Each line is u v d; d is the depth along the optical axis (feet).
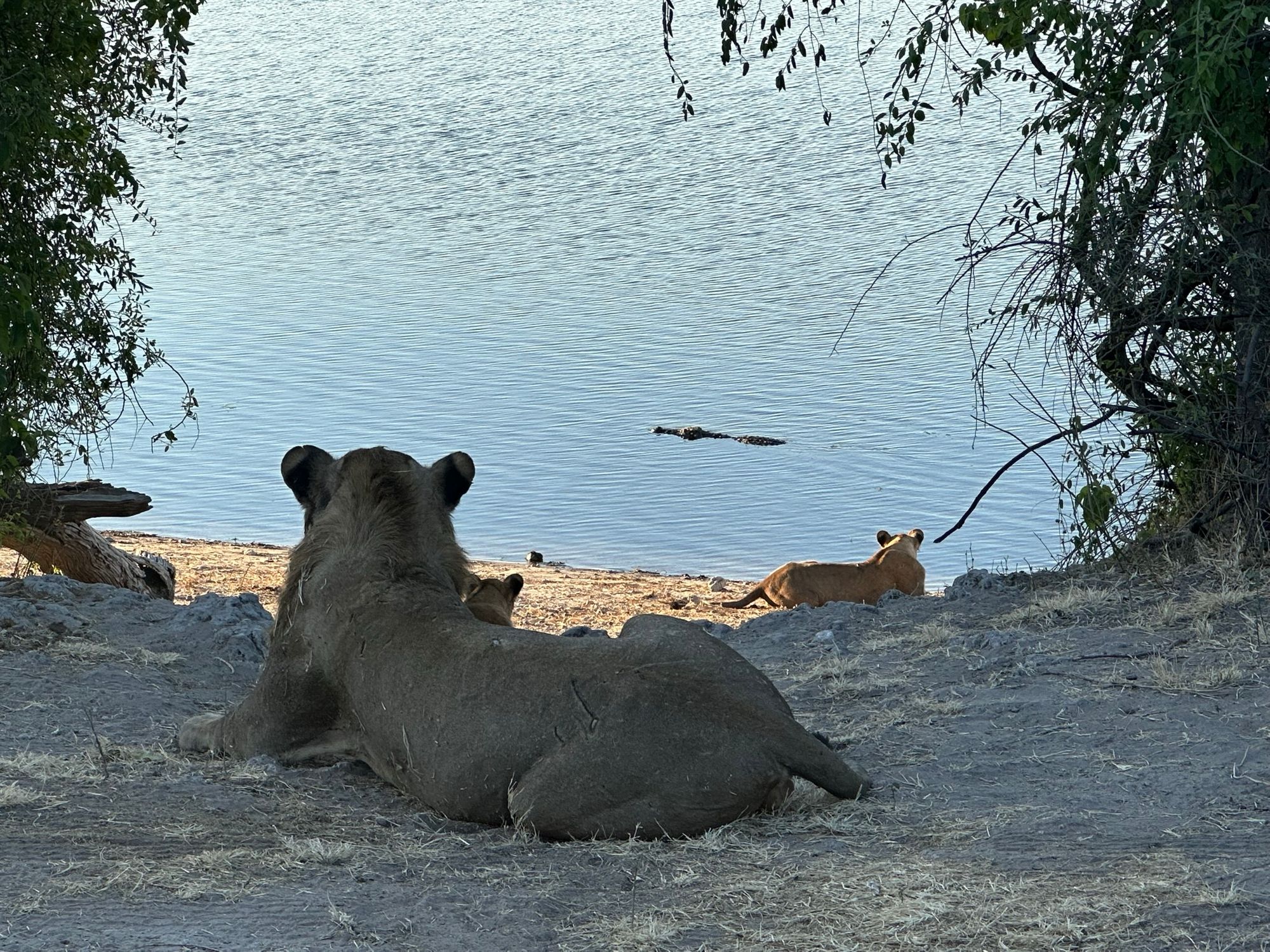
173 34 53.26
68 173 51.21
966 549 95.50
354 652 26.89
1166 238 37.86
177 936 19.76
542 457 125.39
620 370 167.32
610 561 96.22
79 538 59.11
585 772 23.43
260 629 37.73
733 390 154.51
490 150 500.74
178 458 123.85
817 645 37.63
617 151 483.51
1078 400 49.93
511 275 254.27
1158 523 42.34
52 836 23.48
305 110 628.28
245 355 175.83
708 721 23.58
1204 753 26.58
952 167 397.80
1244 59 34.63
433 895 21.27
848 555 96.78
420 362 172.76
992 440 126.82
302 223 336.08
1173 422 39.09
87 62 49.14
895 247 273.75
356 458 28.81
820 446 127.85
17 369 49.26
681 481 116.88
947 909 20.36
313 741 28.04
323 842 23.27
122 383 57.52
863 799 24.99
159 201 381.19
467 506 109.40
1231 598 35.50
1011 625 37.06
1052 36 38.73
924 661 34.65
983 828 23.57
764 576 92.58
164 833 23.84
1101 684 30.81
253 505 111.14
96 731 30.14
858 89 606.96
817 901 20.86
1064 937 19.54
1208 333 40.86
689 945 19.71
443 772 24.80
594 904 21.07
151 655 35.86
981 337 179.32
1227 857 22.07
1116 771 26.07
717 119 557.33
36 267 48.11
